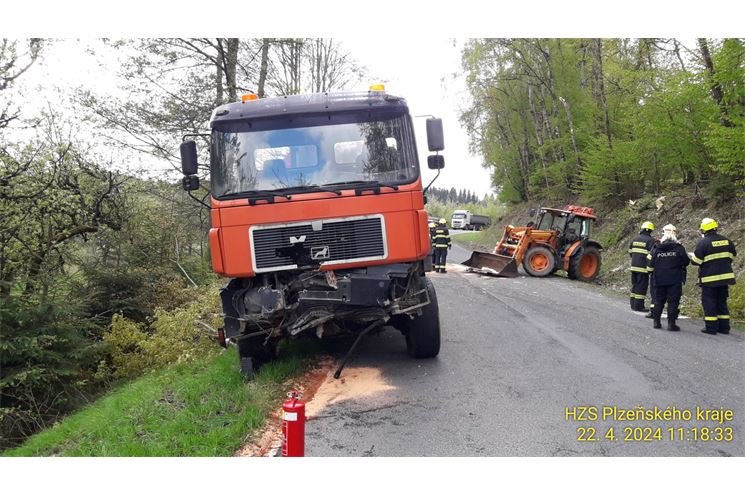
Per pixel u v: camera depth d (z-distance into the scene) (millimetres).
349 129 6418
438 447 4754
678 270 9133
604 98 23047
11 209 12992
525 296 12844
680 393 6012
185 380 7117
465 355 7574
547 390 6121
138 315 15055
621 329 9242
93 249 16672
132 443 5125
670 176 20625
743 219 14656
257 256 6227
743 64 12453
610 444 4781
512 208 40844
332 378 6707
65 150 13750
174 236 18219
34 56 12969
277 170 6355
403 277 6328
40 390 11211
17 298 11477
